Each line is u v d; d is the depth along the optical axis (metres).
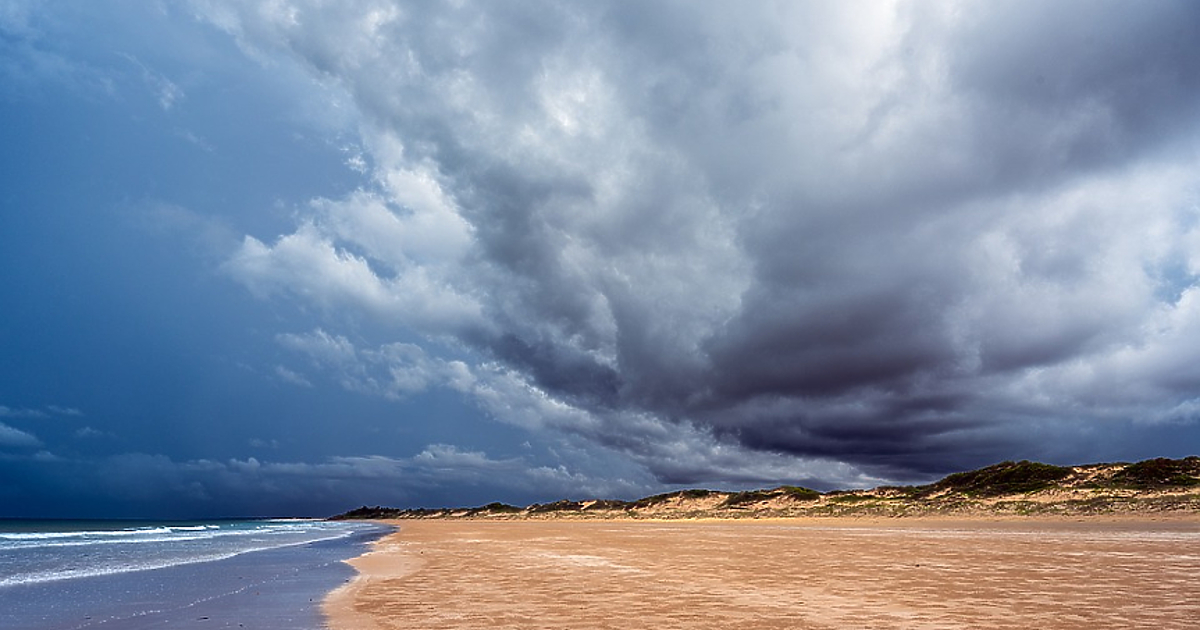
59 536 55.28
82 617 12.52
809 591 13.55
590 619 10.84
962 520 62.03
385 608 12.45
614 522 100.00
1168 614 10.37
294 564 23.86
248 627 10.94
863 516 80.19
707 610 11.50
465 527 82.50
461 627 10.34
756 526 63.72
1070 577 14.91
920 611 10.92
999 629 9.41
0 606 14.05
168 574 20.55
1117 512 55.06
